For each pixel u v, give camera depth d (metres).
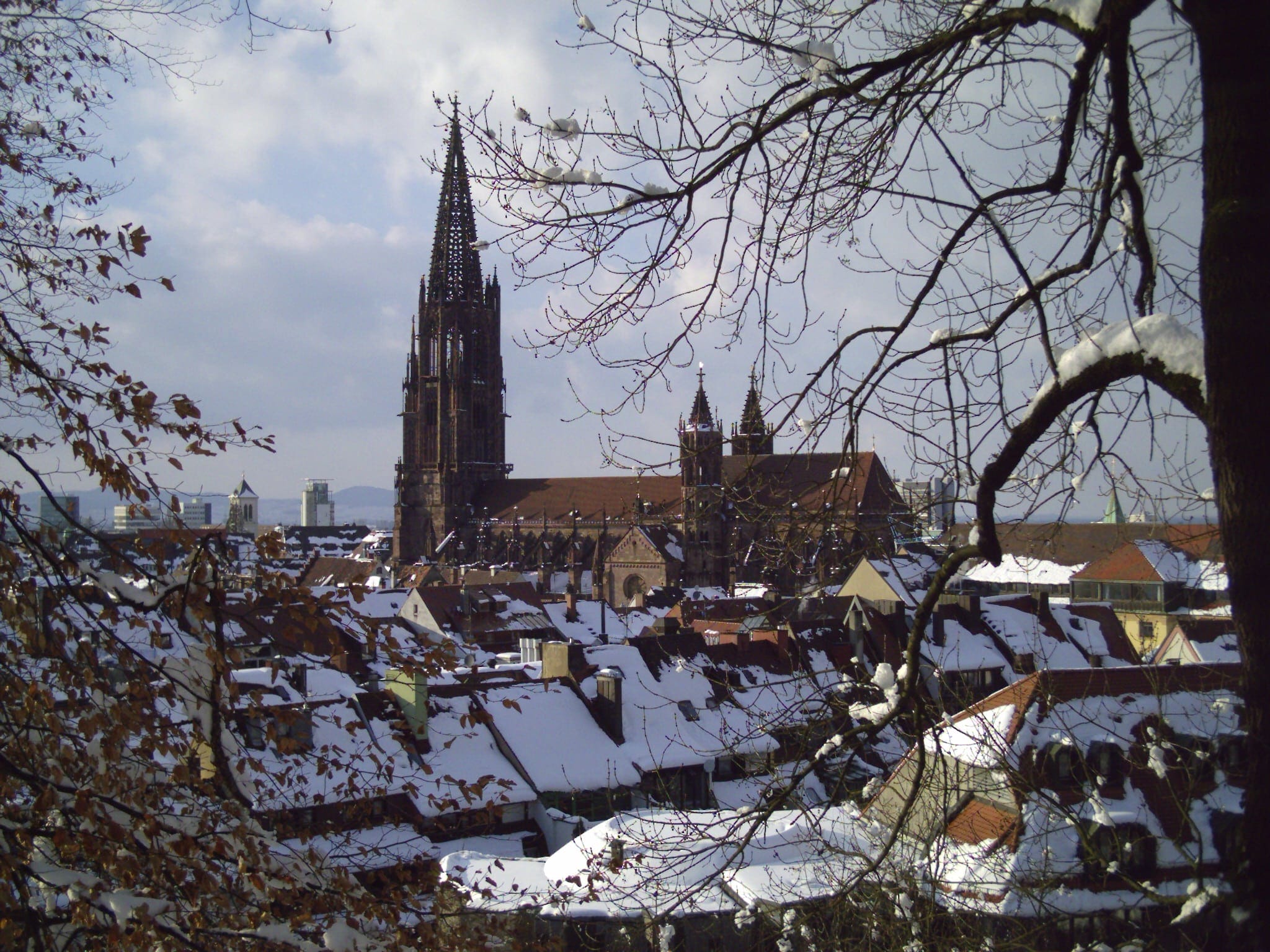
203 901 18.28
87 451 16.97
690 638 74.75
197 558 17.17
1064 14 12.54
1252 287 11.01
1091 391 13.10
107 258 17.86
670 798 22.50
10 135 18.83
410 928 20.12
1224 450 11.29
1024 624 90.50
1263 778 11.30
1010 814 28.98
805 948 20.56
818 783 43.66
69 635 17.25
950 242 13.82
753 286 15.48
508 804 54.16
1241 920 11.49
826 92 13.69
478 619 114.12
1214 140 11.41
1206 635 71.12
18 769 16.61
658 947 25.34
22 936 15.95
